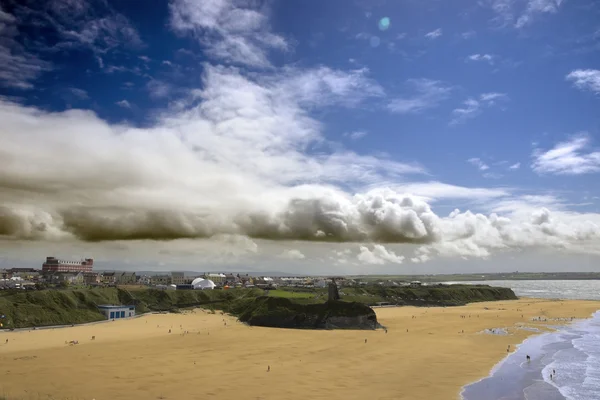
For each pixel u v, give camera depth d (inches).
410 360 3366.1
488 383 2721.5
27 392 2416.3
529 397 2444.6
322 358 3417.8
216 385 2596.0
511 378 2854.3
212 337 4458.7
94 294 6432.1
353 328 5280.5
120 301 6801.2
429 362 3302.2
